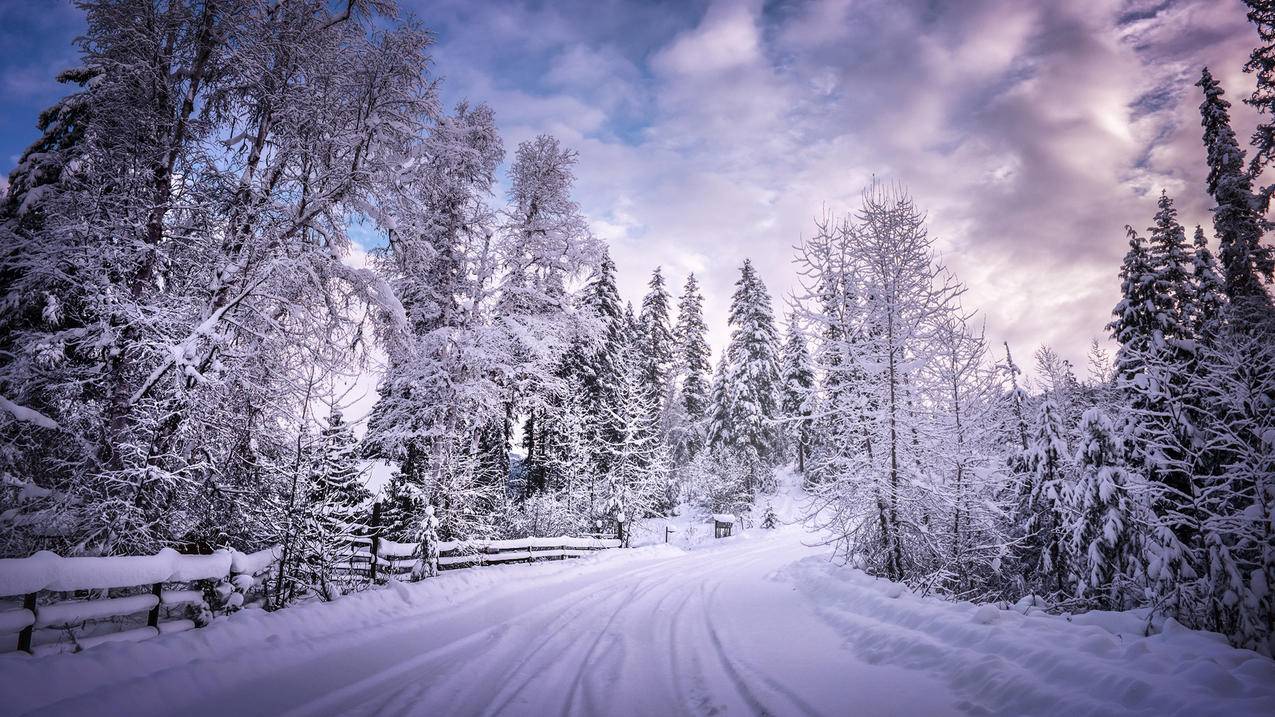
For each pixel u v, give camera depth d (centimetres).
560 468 2541
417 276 1496
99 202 803
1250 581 546
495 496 1945
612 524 2336
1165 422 762
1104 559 803
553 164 1717
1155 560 671
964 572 1015
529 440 2662
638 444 2448
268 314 974
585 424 2592
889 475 1029
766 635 691
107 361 796
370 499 1040
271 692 473
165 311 785
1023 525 1085
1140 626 607
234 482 905
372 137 1161
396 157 1227
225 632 570
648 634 717
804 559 1435
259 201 982
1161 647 434
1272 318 1084
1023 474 1112
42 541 671
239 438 910
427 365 1393
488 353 1438
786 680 496
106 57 852
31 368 757
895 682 471
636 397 2566
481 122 1620
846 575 990
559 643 671
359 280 1141
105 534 677
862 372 1088
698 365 4050
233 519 893
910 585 963
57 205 809
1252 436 634
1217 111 1666
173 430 806
